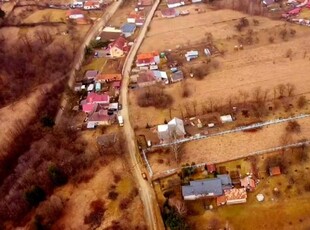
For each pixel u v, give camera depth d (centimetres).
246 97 11006
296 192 8381
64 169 9325
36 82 12719
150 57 12988
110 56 13738
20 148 10512
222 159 9250
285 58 12531
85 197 8775
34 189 8606
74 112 11362
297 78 11531
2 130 10950
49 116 11269
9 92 12331
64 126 10738
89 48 13900
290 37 13550
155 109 11038
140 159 9550
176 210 8081
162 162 9388
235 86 11538
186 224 7862
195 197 8438
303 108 10425
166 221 7875
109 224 8144
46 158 9744
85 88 12262
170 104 11156
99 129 10606
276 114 10350
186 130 10200
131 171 9262
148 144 9844
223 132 9981
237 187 8631
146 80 12031
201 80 11988
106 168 9412
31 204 8662
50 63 13350
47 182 9106
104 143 9906
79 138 10344
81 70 13200
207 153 9469
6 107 11838
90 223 8225
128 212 8344
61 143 10194
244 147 9500
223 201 8306
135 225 8069
